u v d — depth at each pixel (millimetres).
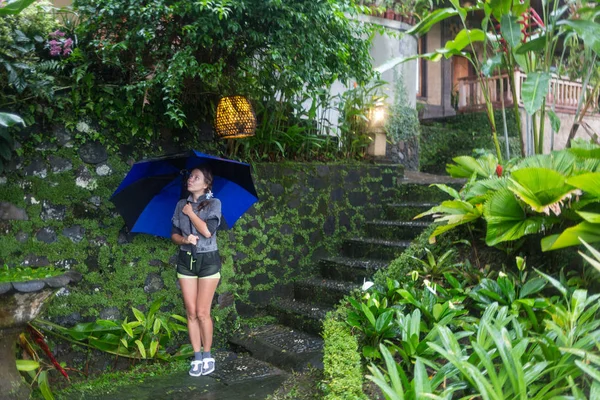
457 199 4586
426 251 4402
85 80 4098
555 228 4129
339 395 2967
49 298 3301
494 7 5020
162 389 3838
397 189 6262
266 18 3924
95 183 4250
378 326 3539
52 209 4086
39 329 3900
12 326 3141
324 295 5000
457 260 4539
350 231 5875
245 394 3705
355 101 6590
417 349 3270
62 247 4102
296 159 5930
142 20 3805
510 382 2680
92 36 4078
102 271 4266
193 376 4078
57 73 4062
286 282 5398
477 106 10609
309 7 3980
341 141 6602
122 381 3998
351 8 4355
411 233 5371
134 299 4375
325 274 5441
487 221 4074
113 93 4223
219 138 4895
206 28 3750
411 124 8375
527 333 3234
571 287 3682
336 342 3520
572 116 10180
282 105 5719
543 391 2523
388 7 8023
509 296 3619
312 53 4152
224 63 4227
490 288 3746
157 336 4324
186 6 3689
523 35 5469
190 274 4090
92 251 4230
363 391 3217
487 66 5176
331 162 6141
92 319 4188
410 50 8383
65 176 4133
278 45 4043
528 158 4301
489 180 4414
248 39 4094
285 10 3902
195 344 4109
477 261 4453
